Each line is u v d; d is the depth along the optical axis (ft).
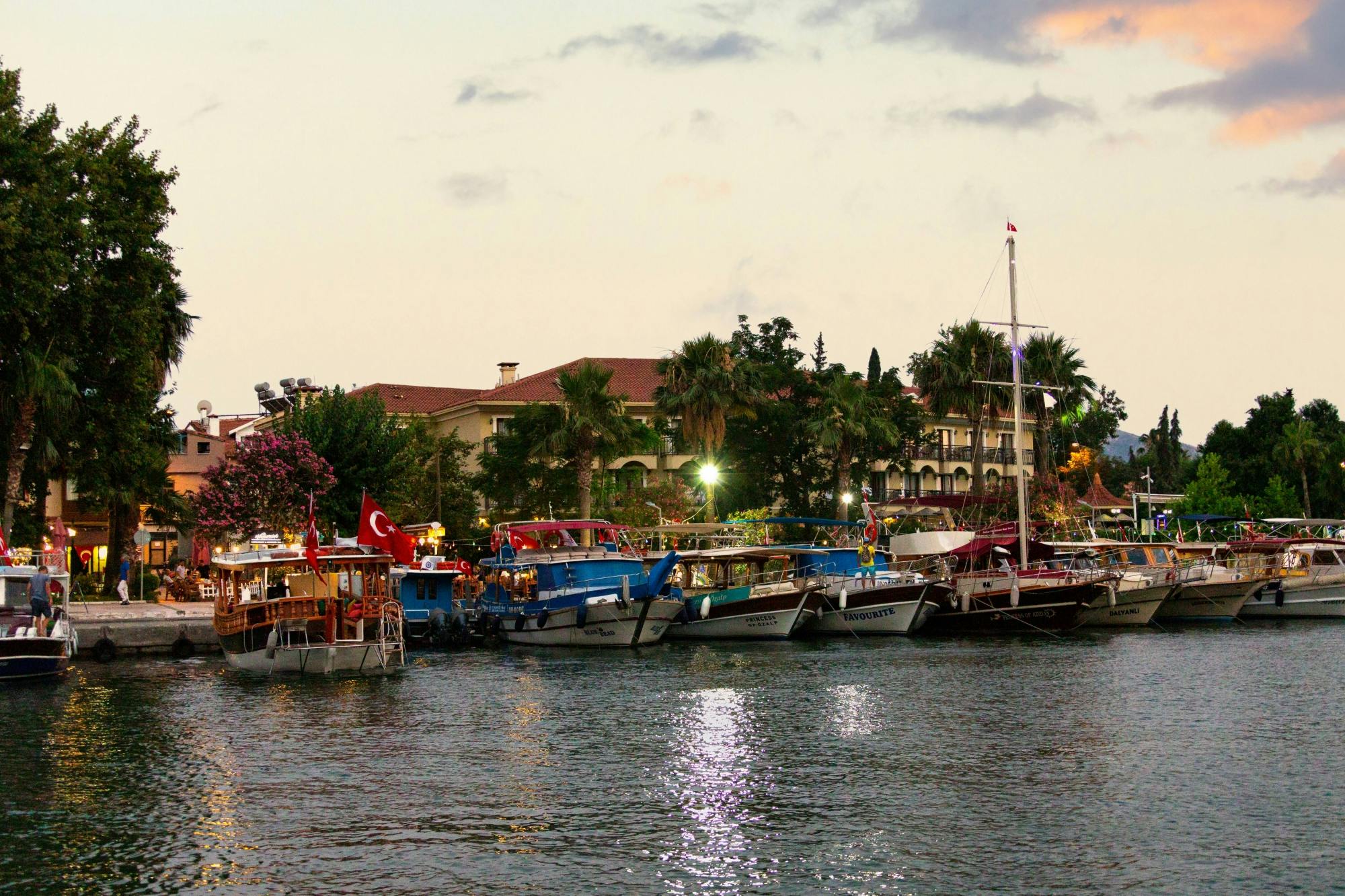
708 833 64.08
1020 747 84.38
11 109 146.30
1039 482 242.37
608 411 220.23
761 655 139.33
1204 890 55.52
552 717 96.94
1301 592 181.68
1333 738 86.53
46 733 90.12
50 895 55.57
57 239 143.64
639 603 147.64
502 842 62.69
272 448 192.65
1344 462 334.85
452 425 301.02
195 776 76.74
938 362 238.89
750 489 269.23
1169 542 217.15
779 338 286.25
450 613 155.63
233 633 122.72
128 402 161.79
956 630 165.68
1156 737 87.04
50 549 137.90
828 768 78.38
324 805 69.67
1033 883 56.44
